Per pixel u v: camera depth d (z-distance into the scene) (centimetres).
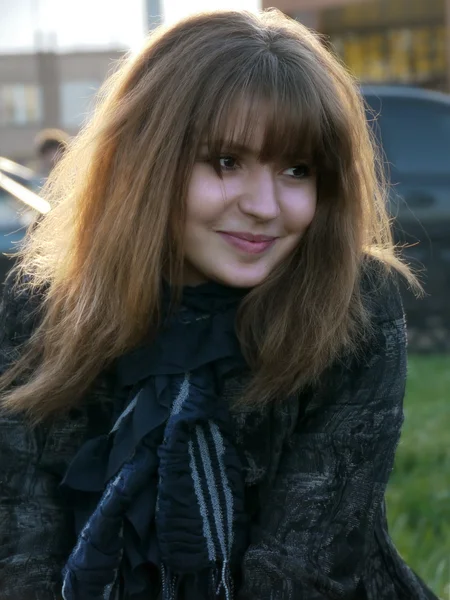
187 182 168
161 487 168
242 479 175
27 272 190
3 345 186
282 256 173
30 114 2747
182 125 166
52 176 199
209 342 173
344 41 1355
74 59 2202
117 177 174
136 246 170
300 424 176
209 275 176
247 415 176
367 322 173
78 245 180
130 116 172
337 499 171
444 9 1302
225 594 169
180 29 174
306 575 165
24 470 181
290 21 183
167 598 170
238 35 169
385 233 187
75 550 171
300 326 170
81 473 175
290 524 170
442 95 724
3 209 646
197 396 171
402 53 1334
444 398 538
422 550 323
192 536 168
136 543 172
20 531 180
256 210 167
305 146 167
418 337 701
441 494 380
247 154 167
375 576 181
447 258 689
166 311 175
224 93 164
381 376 174
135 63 176
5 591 179
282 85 164
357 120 178
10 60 2717
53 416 181
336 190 172
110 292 174
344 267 171
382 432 173
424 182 692
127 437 173
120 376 176
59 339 179
